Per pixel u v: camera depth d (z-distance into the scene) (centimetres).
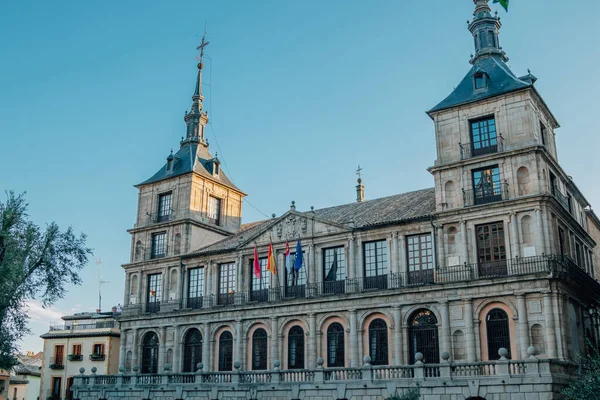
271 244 4591
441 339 3750
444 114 4166
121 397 4600
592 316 4000
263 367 4500
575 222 4112
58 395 6394
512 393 3155
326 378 3791
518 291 3538
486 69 4256
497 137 3912
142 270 5438
